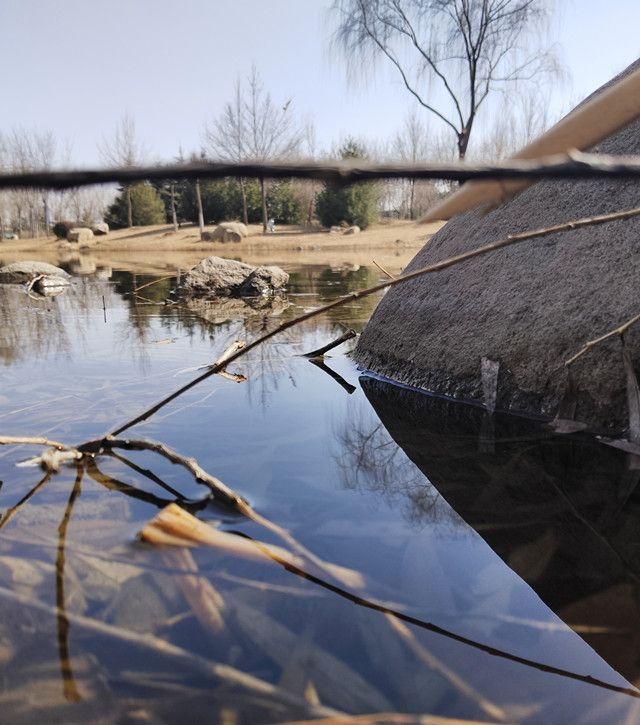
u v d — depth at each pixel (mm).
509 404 2430
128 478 1579
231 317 5633
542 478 1658
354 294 1177
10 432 1976
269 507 1420
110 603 997
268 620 957
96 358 3412
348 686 810
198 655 870
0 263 18359
